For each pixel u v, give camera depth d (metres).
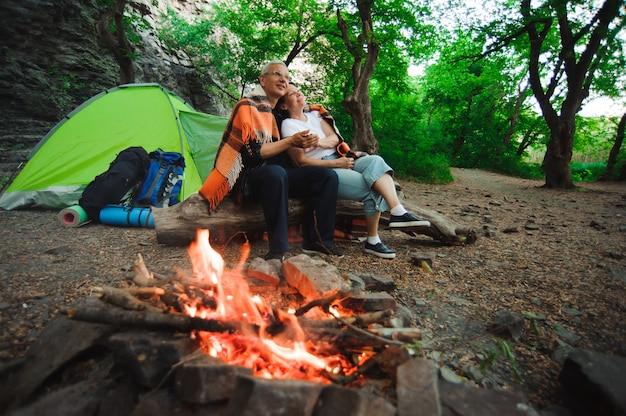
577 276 3.00
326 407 1.21
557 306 2.47
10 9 8.68
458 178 15.22
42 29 9.28
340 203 3.56
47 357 1.58
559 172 11.72
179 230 3.28
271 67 3.13
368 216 3.31
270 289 2.32
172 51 15.27
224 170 2.97
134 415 1.23
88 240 3.60
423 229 3.73
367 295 2.08
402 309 2.15
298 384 1.23
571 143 11.65
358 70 10.54
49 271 2.74
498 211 6.64
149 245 3.44
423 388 1.32
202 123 5.98
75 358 1.59
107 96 5.59
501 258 3.48
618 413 1.31
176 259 3.04
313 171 3.13
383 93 14.07
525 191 10.83
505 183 14.09
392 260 3.30
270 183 2.85
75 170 5.16
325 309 1.93
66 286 2.46
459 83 23.80
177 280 1.93
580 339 2.09
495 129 25.53
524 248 3.84
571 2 10.01
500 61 13.90
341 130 13.58
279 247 2.85
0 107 8.38
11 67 8.52
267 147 2.88
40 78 9.03
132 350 1.36
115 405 1.32
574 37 10.89
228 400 1.27
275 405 1.16
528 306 2.47
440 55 14.95
